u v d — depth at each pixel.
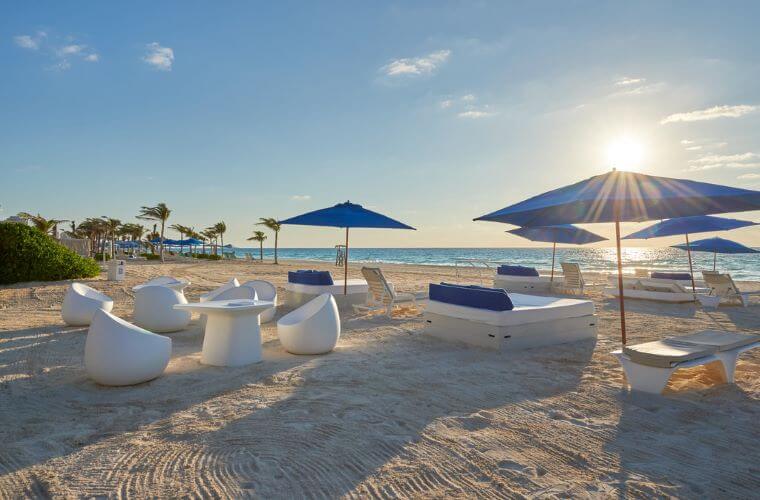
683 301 10.88
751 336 4.63
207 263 36.84
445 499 2.30
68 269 15.27
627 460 2.72
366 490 2.39
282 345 5.61
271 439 3.02
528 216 5.03
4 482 2.47
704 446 2.92
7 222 14.38
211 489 2.39
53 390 4.08
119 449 2.88
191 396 3.90
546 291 13.51
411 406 3.65
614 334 6.86
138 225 58.44
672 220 10.57
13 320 7.97
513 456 2.77
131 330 4.19
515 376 4.52
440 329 6.44
